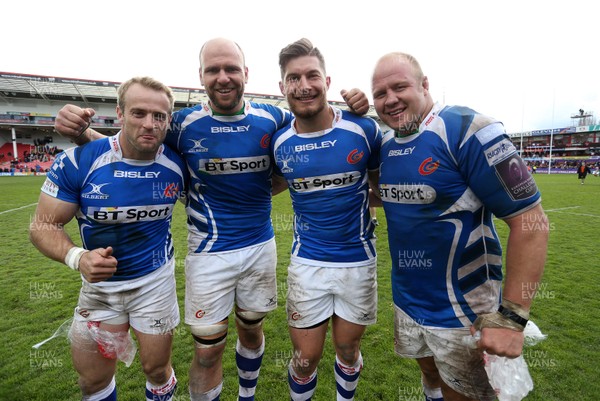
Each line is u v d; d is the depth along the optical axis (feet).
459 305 6.08
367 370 9.96
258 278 8.15
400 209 6.34
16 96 136.67
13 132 134.31
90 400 7.26
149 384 7.63
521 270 5.25
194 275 7.83
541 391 8.95
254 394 8.96
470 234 5.91
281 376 9.86
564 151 216.33
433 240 6.07
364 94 7.35
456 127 5.67
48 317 13.26
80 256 6.19
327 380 9.67
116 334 7.23
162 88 6.41
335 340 7.73
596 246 22.88
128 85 6.22
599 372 9.65
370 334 11.94
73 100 142.41
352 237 7.30
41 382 9.48
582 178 79.51
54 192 6.55
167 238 7.61
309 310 7.40
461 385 6.25
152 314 7.21
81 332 7.06
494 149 5.31
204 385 7.83
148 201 6.92
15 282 16.92
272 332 12.26
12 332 12.17
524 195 5.21
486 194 5.50
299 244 7.59
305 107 6.75
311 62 6.64
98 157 6.66
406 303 6.68
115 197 6.67
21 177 109.40
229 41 7.14
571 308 13.56
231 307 8.05
